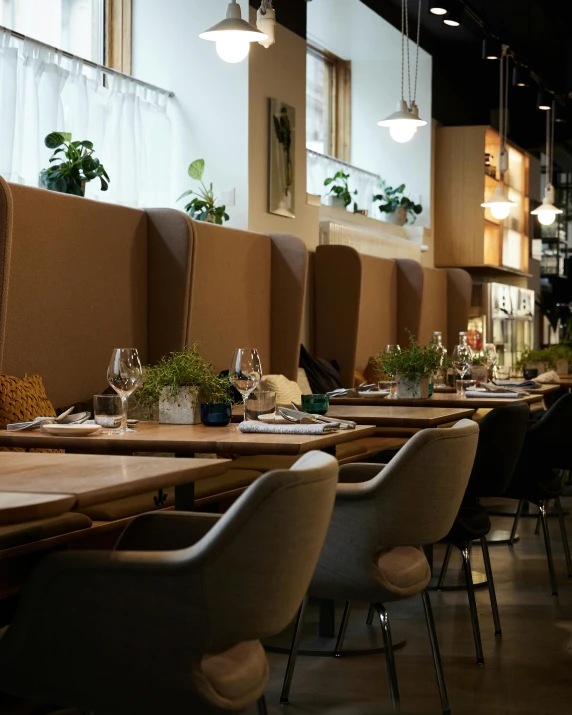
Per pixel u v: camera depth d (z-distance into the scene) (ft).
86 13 24.00
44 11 22.65
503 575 15.51
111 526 11.21
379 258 32.35
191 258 18.83
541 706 9.81
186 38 24.88
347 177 34.06
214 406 10.72
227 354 22.13
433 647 9.62
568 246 64.85
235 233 22.49
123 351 9.91
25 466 6.93
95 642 5.52
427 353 15.90
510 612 13.37
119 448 9.23
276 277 24.27
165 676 5.47
